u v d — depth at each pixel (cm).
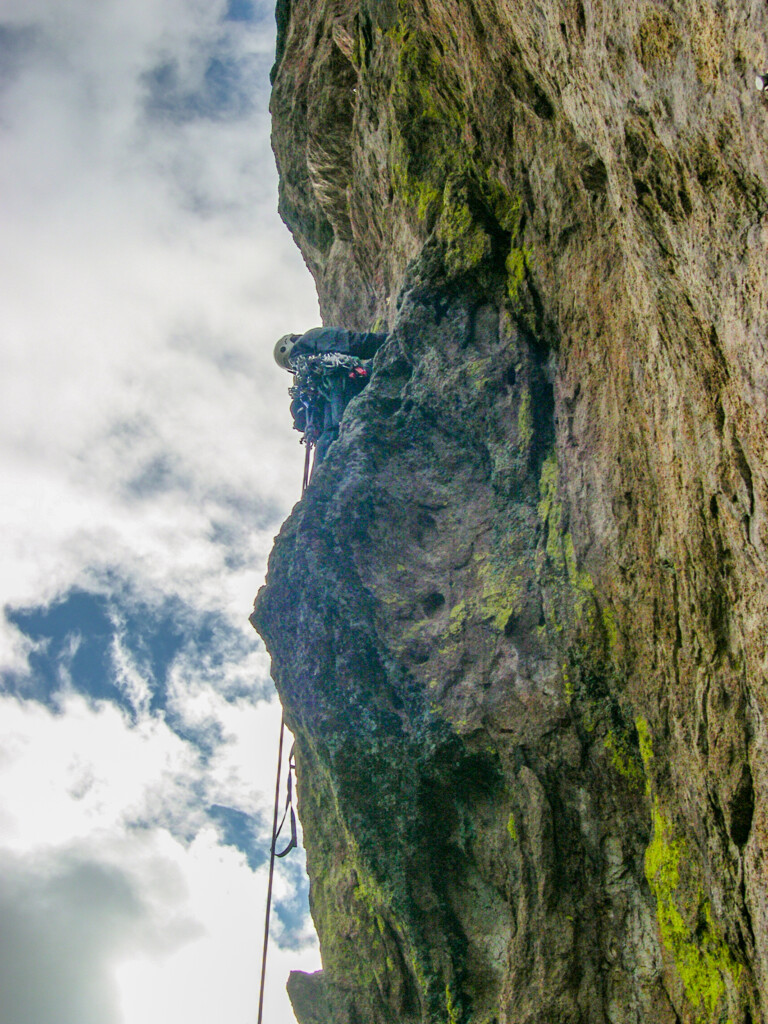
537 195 706
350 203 1088
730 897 473
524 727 629
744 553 446
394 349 832
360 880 698
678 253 456
